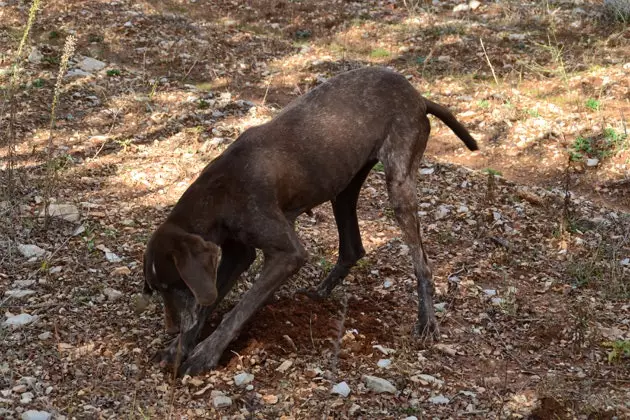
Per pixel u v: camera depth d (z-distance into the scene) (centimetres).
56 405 439
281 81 995
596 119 873
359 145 525
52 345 491
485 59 1052
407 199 538
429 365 503
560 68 993
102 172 723
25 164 717
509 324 559
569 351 529
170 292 462
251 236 485
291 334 514
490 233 675
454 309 574
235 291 561
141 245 608
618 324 564
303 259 489
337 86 536
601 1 1243
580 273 621
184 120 836
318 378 475
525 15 1198
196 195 481
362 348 509
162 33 1076
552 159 817
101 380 464
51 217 632
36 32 1016
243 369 480
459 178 766
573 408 466
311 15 1216
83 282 556
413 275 611
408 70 1024
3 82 861
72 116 820
